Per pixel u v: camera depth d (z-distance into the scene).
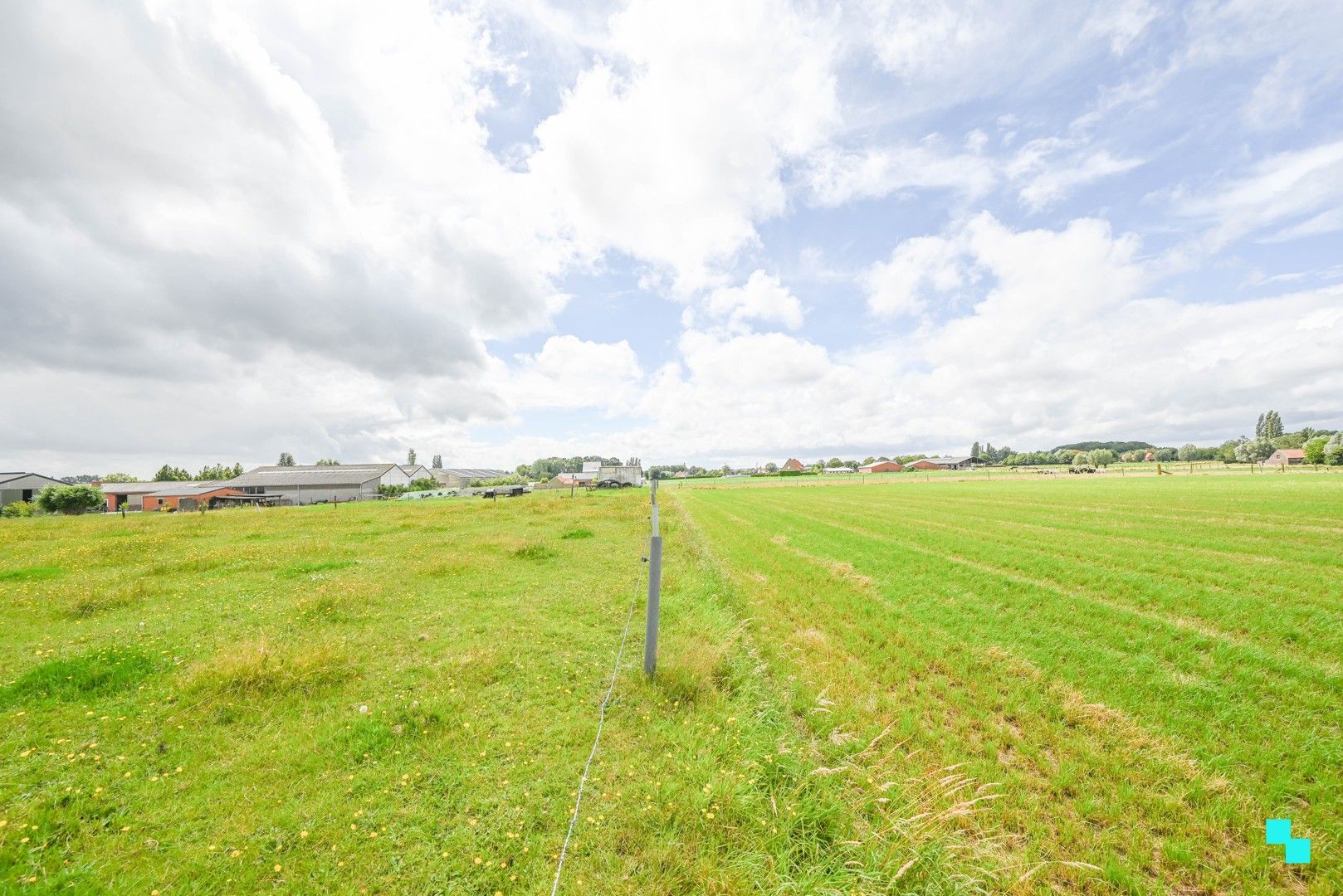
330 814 4.14
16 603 10.41
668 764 4.81
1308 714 5.66
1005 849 3.94
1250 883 3.56
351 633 8.64
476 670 7.00
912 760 5.00
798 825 3.99
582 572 13.48
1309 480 44.97
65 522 33.31
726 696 6.35
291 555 15.95
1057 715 5.92
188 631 8.66
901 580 12.30
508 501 44.38
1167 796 4.42
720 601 10.83
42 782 4.50
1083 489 42.84
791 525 24.05
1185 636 8.08
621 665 7.24
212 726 5.53
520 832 3.95
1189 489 37.69
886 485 65.00
